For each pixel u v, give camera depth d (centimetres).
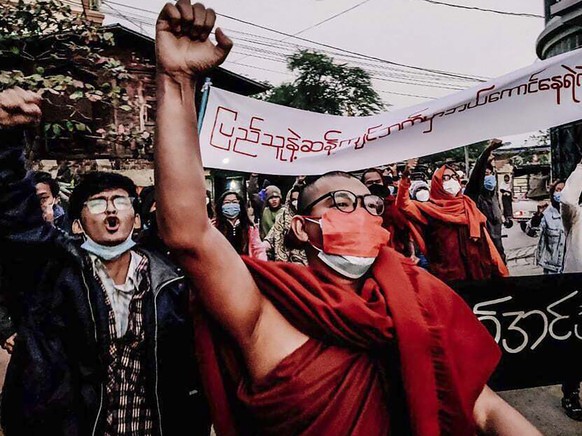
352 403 130
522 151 2456
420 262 524
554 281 283
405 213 440
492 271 453
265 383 130
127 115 1155
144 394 193
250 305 130
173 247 124
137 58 1183
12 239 159
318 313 130
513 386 281
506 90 266
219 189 1002
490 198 533
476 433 150
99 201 195
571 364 284
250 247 443
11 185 149
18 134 141
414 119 275
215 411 143
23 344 184
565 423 366
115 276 199
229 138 284
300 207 157
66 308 186
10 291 181
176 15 121
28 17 589
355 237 145
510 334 282
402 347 132
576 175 442
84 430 183
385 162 277
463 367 143
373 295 140
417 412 131
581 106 259
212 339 145
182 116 124
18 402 184
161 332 194
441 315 145
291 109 287
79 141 1084
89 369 186
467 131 268
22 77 493
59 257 185
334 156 282
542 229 593
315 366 130
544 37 997
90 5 1107
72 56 650
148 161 1151
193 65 124
